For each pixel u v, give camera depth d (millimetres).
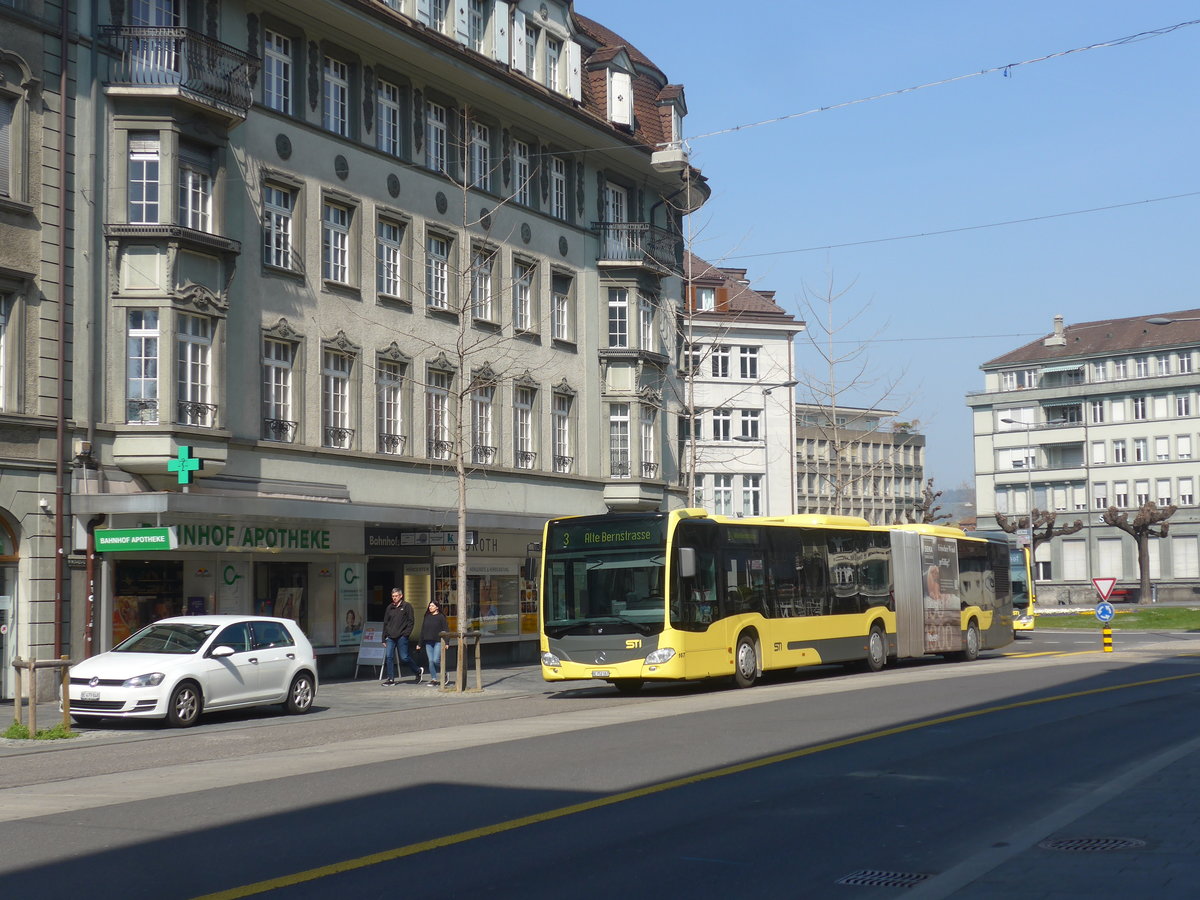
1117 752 15031
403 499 33906
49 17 25547
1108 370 107750
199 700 20734
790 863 9055
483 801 11734
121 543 25172
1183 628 61531
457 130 36531
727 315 74438
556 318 40781
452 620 36000
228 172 28828
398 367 34406
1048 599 94000
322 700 25594
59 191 25484
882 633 32531
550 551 25703
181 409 26875
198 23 28266
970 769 13656
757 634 27422
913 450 129000
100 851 9688
